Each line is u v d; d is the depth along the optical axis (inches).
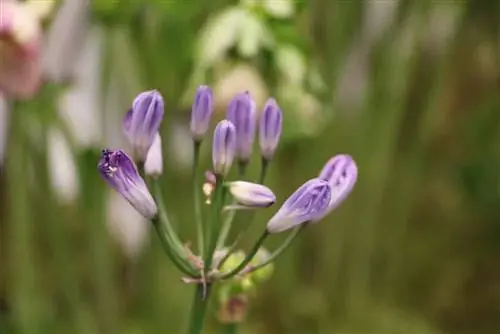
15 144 38.8
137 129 30.5
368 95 43.5
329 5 41.8
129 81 40.7
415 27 42.8
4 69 35.3
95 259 40.8
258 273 33.9
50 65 39.6
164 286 44.1
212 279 31.0
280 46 37.9
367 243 45.9
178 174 43.3
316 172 44.4
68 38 39.6
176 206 43.2
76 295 41.0
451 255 49.9
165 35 39.4
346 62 42.5
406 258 49.6
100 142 40.8
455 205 50.8
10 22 34.7
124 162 29.9
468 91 50.9
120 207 43.8
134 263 44.7
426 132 46.4
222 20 37.6
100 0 37.8
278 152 43.4
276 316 45.8
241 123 31.1
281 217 30.2
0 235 43.8
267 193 30.2
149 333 43.2
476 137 48.6
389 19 42.3
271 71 38.2
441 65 45.0
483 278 49.0
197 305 31.3
